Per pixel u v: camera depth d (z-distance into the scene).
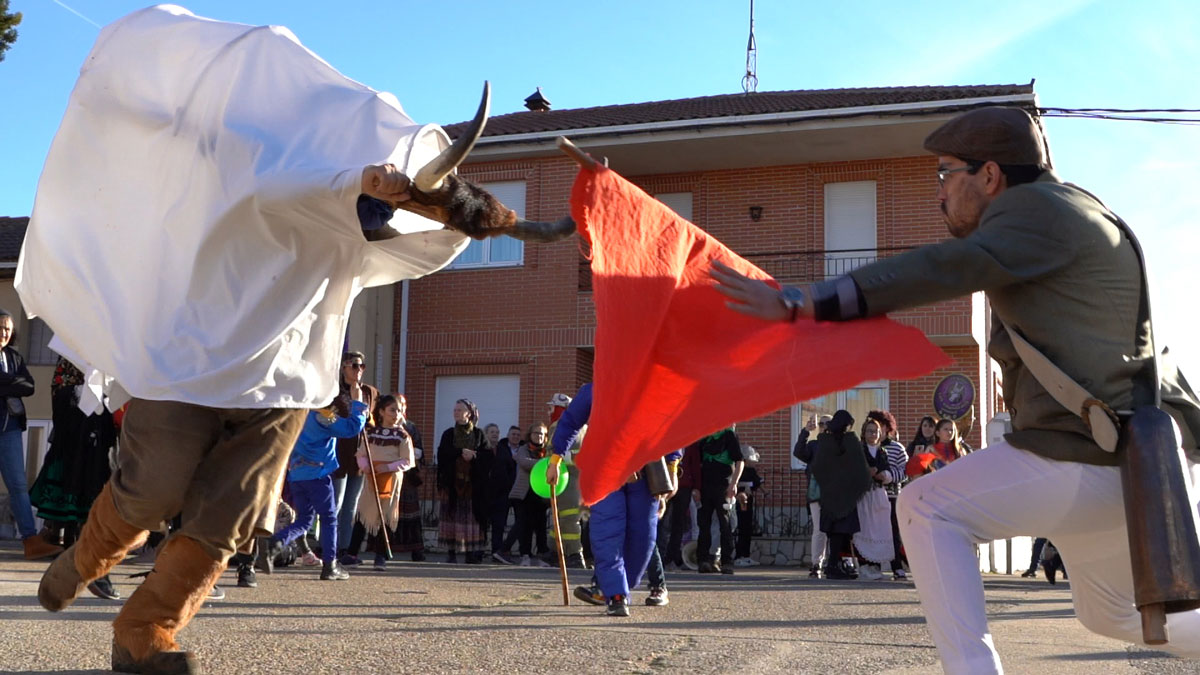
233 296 4.20
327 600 8.23
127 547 4.53
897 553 14.22
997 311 3.24
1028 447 3.16
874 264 3.24
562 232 4.34
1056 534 3.24
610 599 7.77
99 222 4.45
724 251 3.85
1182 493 2.93
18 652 4.86
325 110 4.26
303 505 10.48
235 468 4.31
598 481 3.69
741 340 3.58
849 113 21.33
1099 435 3.03
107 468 10.83
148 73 4.39
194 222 4.21
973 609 3.17
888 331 3.27
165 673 4.30
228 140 4.18
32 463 24.98
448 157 3.88
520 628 6.66
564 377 23.48
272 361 4.24
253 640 5.62
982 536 3.26
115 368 4.29
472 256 24.34
